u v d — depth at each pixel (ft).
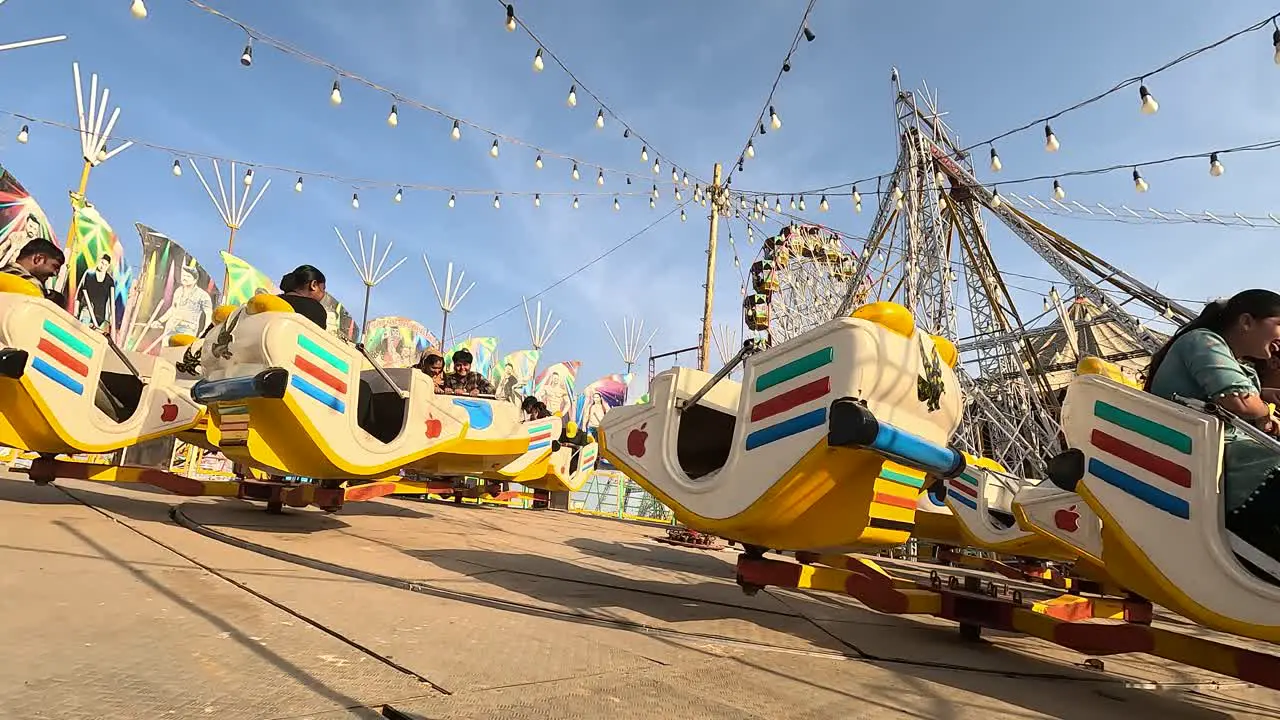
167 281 64.03
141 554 13.71
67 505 20.42
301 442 18.49
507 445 30.96
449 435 23.08
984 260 106.73
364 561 15.96
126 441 21.76
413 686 7.63
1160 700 10.85
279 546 16.69
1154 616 23.03
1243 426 9.43
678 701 8.11
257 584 12.09
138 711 6.22
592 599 14.20
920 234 97.66
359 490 24.98
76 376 20.26
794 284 114.83
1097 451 11.08
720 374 13.74
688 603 15.14
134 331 61.31
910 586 14.19
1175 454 10.07
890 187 99.14
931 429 13.03
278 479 29.68
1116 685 11.64
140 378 22.56
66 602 9.57
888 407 11.83
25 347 18.89
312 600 11.30
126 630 8.59
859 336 11.47
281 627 9.50
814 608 16.75
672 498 13.97
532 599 13.48
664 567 21.50
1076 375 11.80
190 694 6.75
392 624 10.30
